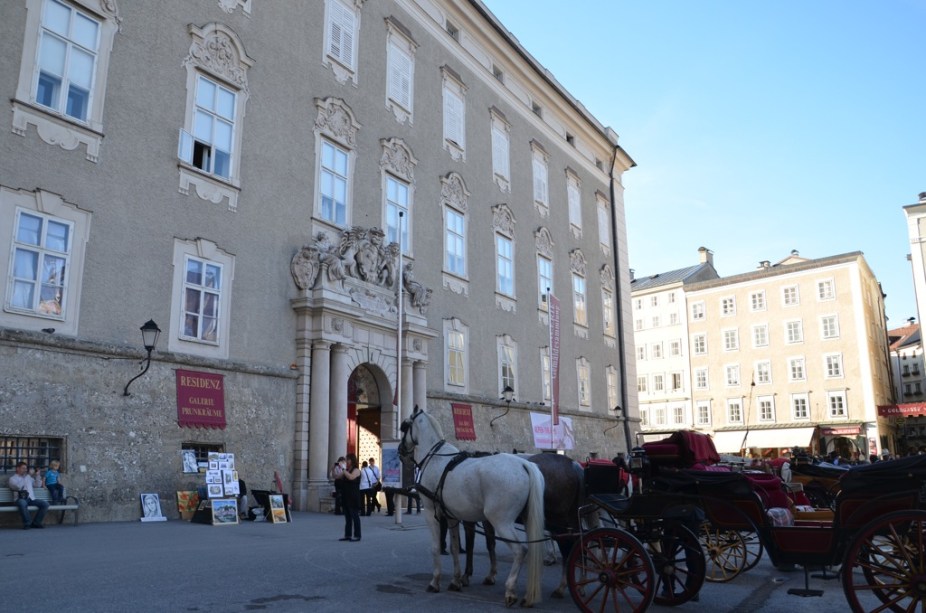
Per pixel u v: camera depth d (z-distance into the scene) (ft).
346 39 82.43
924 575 22.34
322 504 66.08
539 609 27.71
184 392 58.29
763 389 201.26
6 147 49.80
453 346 93.09
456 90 102.01
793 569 38.68
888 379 224.94
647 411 222.28
